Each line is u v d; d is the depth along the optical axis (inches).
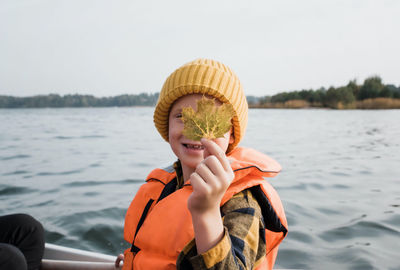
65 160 337.1
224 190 31.1
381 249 119.9
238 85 51.6
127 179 242.8
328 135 627.2
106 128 844.6
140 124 1032.8
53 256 95.7
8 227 72.4
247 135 625.0
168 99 51.3
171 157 356.5
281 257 115.6
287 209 168.7
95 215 161.6
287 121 1138.7
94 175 258.8
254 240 38.2
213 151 31.6
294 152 398.9
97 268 79.5
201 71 49.0
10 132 708.0
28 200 191.8
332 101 2797.7
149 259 44.8
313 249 121.2
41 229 77.1
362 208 170.9
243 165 45.3
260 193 45.4
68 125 979.3
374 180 241.9
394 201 184.7
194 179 30.9
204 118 32.1
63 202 185.5
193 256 33.3
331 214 160.9
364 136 611.8
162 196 56.8
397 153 394.0
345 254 116.3
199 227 31.9
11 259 63.6
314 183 229.9
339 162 327.6
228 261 32.2
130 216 58.6
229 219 39.4
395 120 1178.6
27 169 287.1
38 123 1092.5
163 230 45.4
